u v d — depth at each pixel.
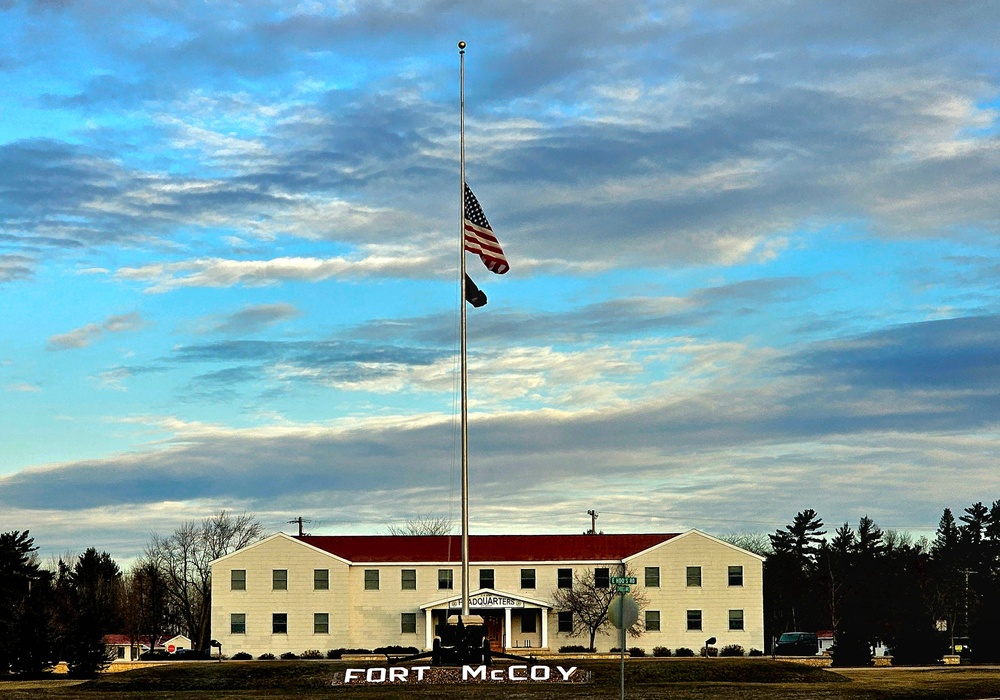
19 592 78.12
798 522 149.88
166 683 50.16
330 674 49.78
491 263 50.66
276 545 89.44
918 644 80.56
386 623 88.75
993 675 57.97
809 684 48.97
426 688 46.19
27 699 46.12
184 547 119.75
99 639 66.56
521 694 43.91
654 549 89.25
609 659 56.59
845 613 125.88
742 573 88.81
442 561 89.75
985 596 123.06
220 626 88.69
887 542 163.88
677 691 44.94
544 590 89.56
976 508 152.38
